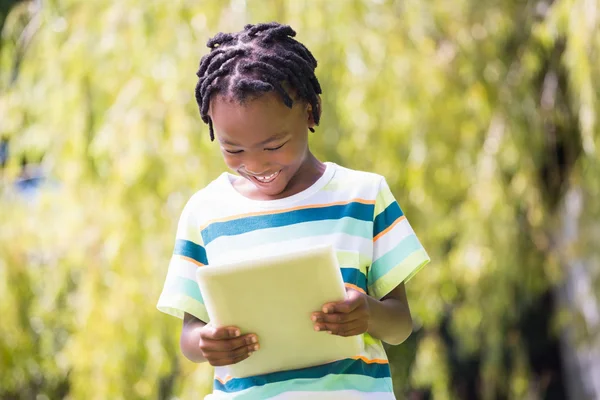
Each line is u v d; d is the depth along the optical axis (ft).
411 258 7.56
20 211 22.31
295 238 7.47
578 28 19.81
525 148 21.59
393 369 28.19
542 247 22.79
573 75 20.15
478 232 20.79
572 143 23.36
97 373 20.07
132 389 20.17
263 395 7.27
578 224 22.30
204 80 7.29
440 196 20.88
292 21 20.06
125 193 19.81
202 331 7.05
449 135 20.86
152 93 19.98
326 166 7.92
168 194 19.62
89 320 20.20
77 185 21.02
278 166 7.30
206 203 7.86
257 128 7.06
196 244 7.84
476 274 20.72
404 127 20.34
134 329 19.97
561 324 23.43
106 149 19.92
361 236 7.54
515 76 22.25
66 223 20.90
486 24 21.84
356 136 20.24
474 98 21.01
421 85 20.33
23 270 22.26
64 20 21.72
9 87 23.82
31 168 23.49
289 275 6.81
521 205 21.68
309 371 7.27
